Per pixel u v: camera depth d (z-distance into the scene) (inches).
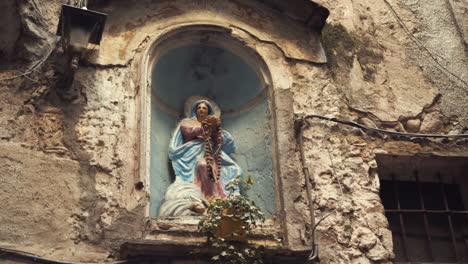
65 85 273.4
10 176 251.6
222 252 244.8
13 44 277.6
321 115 300.2
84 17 264.8
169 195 278.2
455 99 327.3
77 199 254.1
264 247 252.5
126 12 300.4
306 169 283.7
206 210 271.1
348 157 293.4
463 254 297.6
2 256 236.7
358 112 308.0
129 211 256.2
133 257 245.3
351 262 268.7
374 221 279.3
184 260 248.7
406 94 321.4
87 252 245.1
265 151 296.8
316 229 271.7
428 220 303.4
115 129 271.7
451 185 315.3
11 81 271.6
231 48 312.8
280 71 307.6
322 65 315.0
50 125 266.7
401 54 335.3
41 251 241.4
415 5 356.8
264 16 320.2
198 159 292.5
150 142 289.0
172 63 311.6
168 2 309.3
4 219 243.3
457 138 313.7
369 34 337.4
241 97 316.5
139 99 279.7
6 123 262.4
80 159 262.4
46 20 286.7
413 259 292.7
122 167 264.2
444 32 350.3
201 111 307.0
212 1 316.5
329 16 335.9
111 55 287.6
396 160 303.4
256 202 289.1
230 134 310.8
